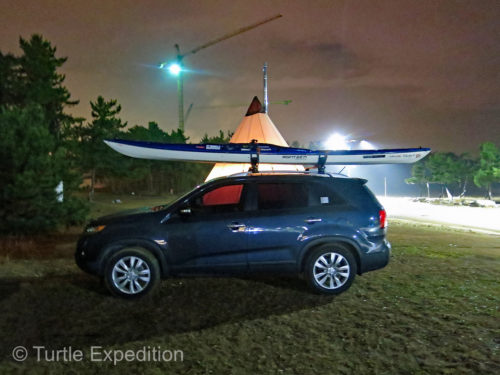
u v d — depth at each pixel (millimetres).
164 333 4340
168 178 53094
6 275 6648
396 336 4152
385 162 10898
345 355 3785
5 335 4293
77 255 5613
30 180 9609
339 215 5633
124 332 4367
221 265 5531
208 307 5117
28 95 20719
